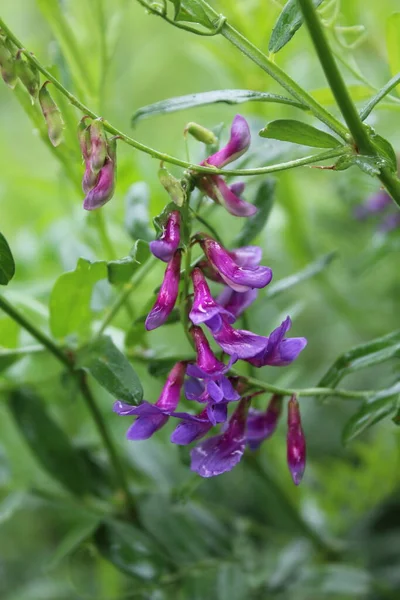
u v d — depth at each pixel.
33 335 0.24
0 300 0.24
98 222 0.26
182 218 0.21
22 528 0.35
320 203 0.35
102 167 0.21
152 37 0.42
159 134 0.40
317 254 0.34
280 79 0.22
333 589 0.28
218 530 0.28
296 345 0.21
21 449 0.29
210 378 0.21
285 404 0.29
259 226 0.24
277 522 0.30
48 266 0.31
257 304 0.25
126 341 0.25
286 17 0.22
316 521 0.30
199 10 0.22
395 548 0.30
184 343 0.33
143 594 0.27
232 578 0.27
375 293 0.34
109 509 0.27
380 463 0.29
